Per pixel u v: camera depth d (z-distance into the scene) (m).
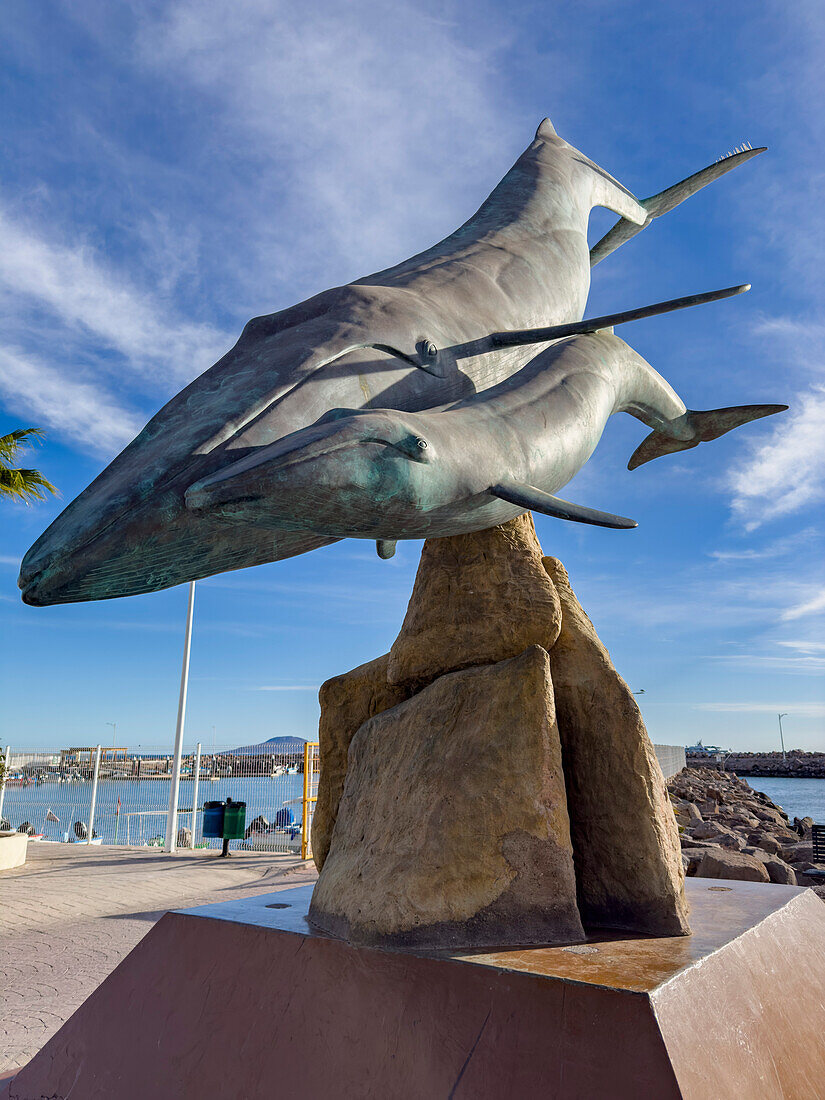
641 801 2.81
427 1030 2.13
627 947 2.41
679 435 4.02
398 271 3.28
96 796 16.52
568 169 4.18
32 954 6.61
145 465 2.24
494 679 2.94
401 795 2.90
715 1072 1.89
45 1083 2.82
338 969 2.43
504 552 3.31
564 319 3.56
